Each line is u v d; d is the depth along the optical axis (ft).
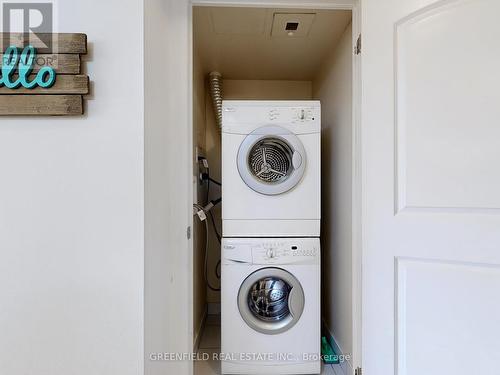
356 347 5.22
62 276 3.68
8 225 3.66
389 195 4.33
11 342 3.67
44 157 3.67
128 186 3.70
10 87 3.57
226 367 6.33
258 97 10.18
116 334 3.68
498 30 3.70
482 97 3.78
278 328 6.36
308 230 6.55
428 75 4.05
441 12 3.96
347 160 6.47
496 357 3.75
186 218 4.88
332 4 5.19
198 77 8.14
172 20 4.90
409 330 4.18
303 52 8.12
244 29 6.92
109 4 3.70
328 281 7.86
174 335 4.89
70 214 3.68
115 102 3.69
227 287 6.39
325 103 8.40
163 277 4.51
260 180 6.57
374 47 4.46
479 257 3.81
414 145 4.15
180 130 4.89
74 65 3.62
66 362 3.67
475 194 3.82
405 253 4.22
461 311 3.91
